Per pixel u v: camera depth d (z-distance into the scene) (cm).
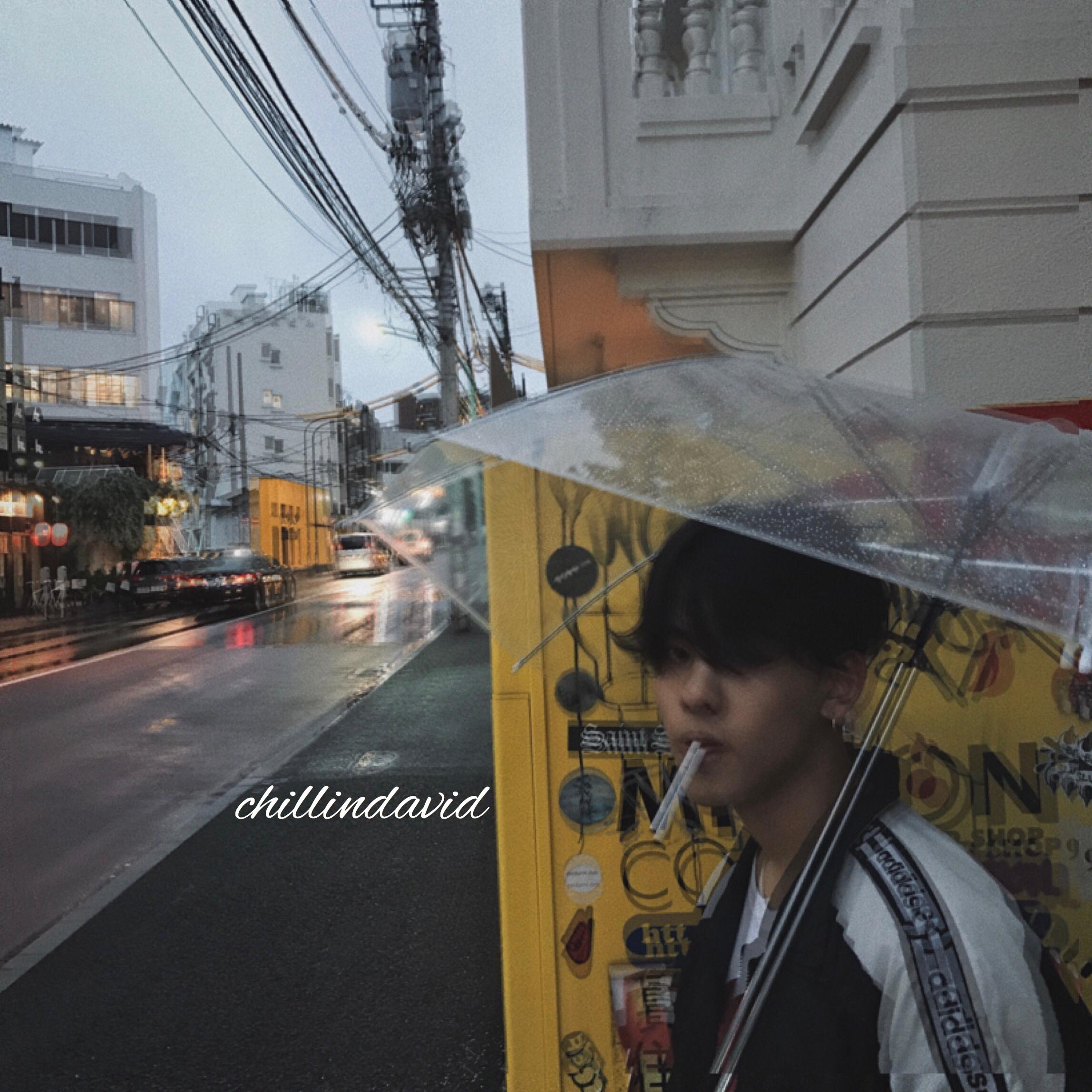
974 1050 70
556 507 192
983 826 178
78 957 397
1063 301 252
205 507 5219
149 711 986
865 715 147
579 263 347
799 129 325
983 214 254
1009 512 95
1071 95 254
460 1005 343
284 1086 296
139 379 4722
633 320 376
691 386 116
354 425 6419
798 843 86
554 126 334
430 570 156
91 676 1245
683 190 335
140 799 649
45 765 750
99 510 2920
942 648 179
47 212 4550
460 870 484
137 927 427
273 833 561
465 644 1502
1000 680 178
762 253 349
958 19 254
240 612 2339
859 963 75
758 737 82
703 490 92
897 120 259
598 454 102
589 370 412
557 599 192
